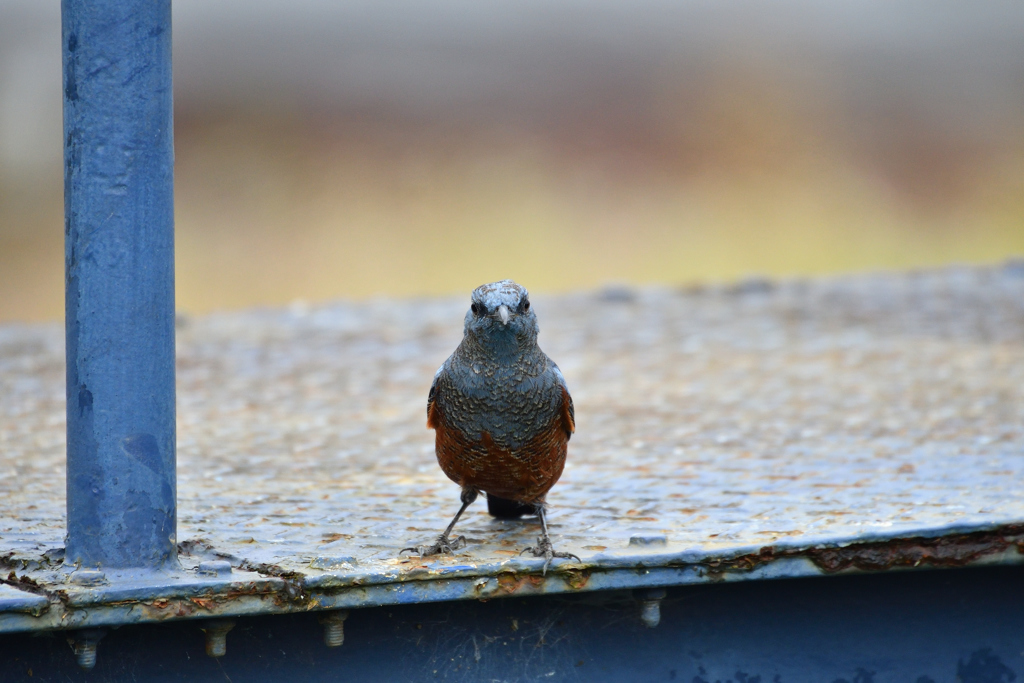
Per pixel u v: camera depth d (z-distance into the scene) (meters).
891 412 12.22
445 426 7.89
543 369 7.77
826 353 16.23
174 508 6.32
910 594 7.17
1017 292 20.92
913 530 6.77
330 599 6.16
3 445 10.87
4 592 5.87
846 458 10.05
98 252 6.07
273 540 7.28
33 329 18.66
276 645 6.39
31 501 8.53
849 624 7.12
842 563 6.72
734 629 7.00
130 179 6.08
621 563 6.53
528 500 8.06
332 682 6.46
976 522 6.87
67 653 6.12
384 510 8.48
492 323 7.44
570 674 6.80
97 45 6.04
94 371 6.09
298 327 18.98
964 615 7.22
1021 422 11.41
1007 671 7.28
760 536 7.02
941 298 20.61
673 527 7.53
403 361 16.25
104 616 5.82
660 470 9.84
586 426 12.01
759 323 18.94
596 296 21.97
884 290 21.81
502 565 6.43
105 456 6.13
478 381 7.59
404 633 6.57
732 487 9.01
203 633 6.27
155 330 6.18
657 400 13.38
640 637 6.89
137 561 6.18
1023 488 8.48
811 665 7.09
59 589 5.84
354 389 14.36
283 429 12.05
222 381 14.84
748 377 14.70
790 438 11.12
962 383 13.75
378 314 20.19
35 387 13.97
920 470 9.38
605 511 8.31
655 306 20.86
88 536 6.18
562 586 6.50
